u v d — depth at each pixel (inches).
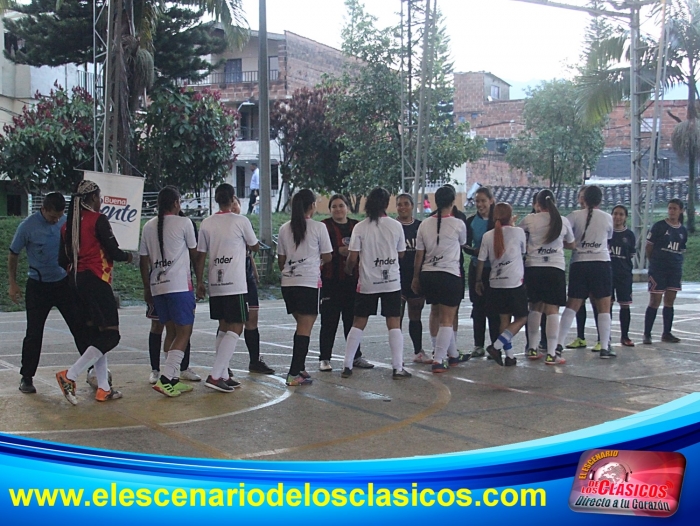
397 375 298.8
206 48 1105.4
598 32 1326.3
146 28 796.0
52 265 263.9
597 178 1787.6
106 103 662.5
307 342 286.5
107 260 250.2
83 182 249.9
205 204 1167.6
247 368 323.6
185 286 261.0
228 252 266.8
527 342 352.5
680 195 1360.7
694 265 1015.0
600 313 350.9
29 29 1015.0
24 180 876.0
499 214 320.5
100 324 247.3
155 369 288.2
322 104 1320.1
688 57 1050.1
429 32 763.4
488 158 1744.6
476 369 322.0
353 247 296.0
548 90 1456.7
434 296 309.7
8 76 1219.9
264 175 807.1
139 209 581.3
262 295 767.1
